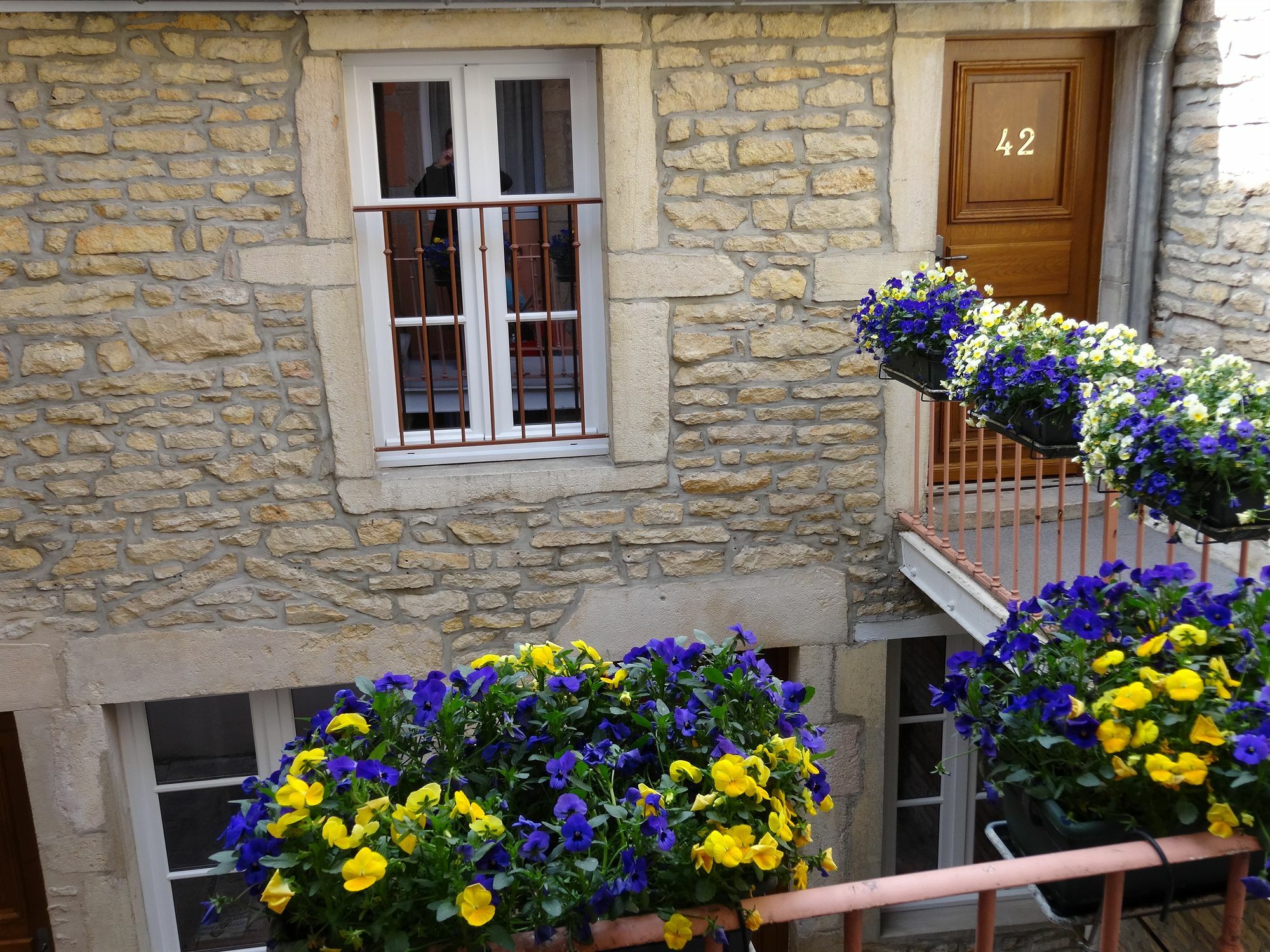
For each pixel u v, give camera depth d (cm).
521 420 439
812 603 448
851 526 443
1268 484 230
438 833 167
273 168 387
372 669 434
